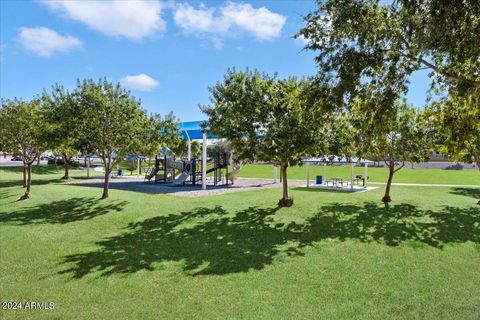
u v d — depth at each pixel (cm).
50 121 1608
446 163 5716
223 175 3756
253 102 1340
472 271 782
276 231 1138
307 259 861
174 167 2922
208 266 812
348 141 1465
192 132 2378
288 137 1276
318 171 4700
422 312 579
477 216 1353
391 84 874
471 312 580
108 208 1502
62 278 743
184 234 1105
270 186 2578
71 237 1083
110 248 962
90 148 1728
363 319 555
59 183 2623
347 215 1357
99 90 1588
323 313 575
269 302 618
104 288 687
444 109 1032
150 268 801
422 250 931
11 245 995
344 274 757
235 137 1348
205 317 563
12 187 2253
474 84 766
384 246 969
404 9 773
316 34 879
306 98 925
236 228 1174
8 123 1786
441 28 672
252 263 833
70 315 573
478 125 982
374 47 822
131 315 572
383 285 695
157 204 1584
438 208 1509
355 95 870
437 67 842
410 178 3519
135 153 1762
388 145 1591
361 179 3105
